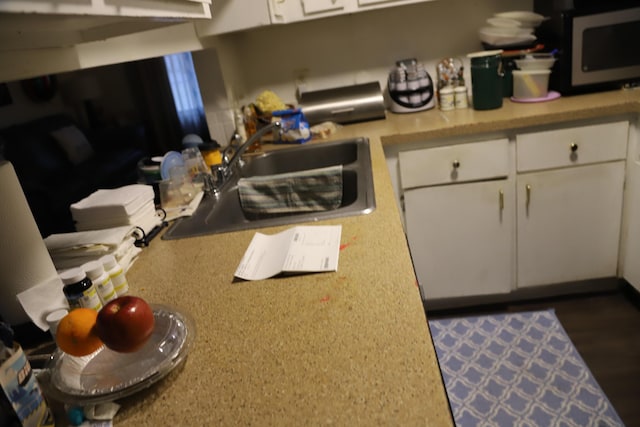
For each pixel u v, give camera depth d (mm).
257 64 2266
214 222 1218
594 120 1700
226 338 674
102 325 574
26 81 2555
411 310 667
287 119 1879
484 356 1705
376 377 548
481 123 1693
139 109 3160
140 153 2836
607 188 1779
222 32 1658
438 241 1909
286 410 523
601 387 1494
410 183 1825
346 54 2227
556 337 1750
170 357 620
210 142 1614
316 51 2230
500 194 1807
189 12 806
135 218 1059
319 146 1780
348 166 1481
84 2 464
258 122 2064
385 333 625
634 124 1687
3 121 2406
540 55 1850
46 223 1318
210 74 1938
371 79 2258
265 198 1491
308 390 547
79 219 1041
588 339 1727
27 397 522
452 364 1688
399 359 572
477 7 2111
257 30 2199
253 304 755
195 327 699
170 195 1305
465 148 1754
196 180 1402
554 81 1942
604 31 1702
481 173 1786
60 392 591
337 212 1084
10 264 742
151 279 899
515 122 1677
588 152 1730
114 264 825
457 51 2188
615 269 1912
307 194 1482
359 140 1732
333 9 1827
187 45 1587
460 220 1865
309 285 784
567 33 1724
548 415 1413
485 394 1527
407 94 2072
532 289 2031
